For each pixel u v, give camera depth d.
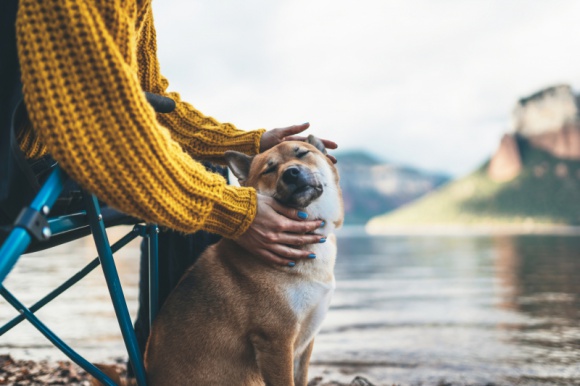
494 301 11.19
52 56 1.32
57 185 1.41
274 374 2.43
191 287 2.46
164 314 2.42
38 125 1.33
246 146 2.85
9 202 1.44
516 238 66.69
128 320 1.83
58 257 19.20
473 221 155.62
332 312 9.66
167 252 2.63
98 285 10.79
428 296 12.33
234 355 2.45
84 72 1.34
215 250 2.60
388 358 5.55
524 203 152.00
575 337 6.91
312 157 2.79
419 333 7.33
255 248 2.24
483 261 26.72
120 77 1.38
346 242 59.84
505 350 6.02
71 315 7.43
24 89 1.33
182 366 2.34
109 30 1.41
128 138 1.41
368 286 14.91
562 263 24.44
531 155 164.62
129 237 2.07
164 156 1.52
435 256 31.84
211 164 2.84
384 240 66.19
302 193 2.56
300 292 2.50
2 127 1.41
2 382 3.75
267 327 2.44
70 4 1.32
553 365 5.23
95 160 1.37
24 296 8.93
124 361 4.80
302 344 2.64
